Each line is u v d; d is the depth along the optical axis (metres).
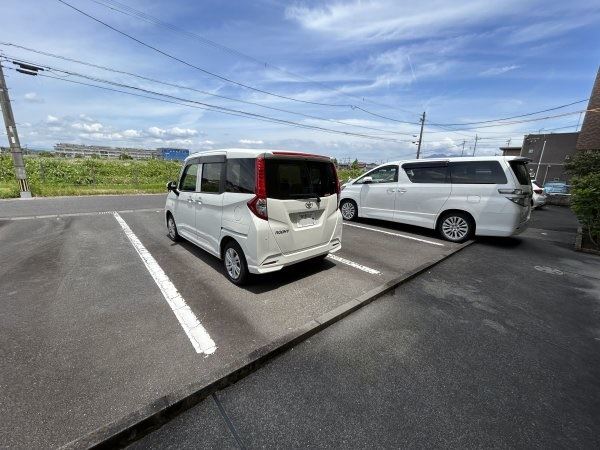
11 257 4.48
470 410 1.82
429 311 3.06
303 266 4.26
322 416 1.75
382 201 6.76
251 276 3.51
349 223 7.28
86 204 10.55
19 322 2.67
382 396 1.92
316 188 3.66
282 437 1.61
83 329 2.58
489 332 2.70
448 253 4.92
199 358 2.22
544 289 3.68
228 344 2.40
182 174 4.75
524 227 5.50
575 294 3.55
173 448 1.54
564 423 1.74
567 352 2.43
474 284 3.79
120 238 5.65
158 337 2.48
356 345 2.46
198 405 1.82
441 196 5.77
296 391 1.95
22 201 11.23
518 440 1.62
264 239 3.14
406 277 3.81
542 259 4.88
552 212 11.53
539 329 2.76
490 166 5.34
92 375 2.02
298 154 3.40
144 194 14.57
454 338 2.59
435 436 1.64
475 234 5.48
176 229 5.21
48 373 2.03
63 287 3.43
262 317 2.83
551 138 27.67
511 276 4.10
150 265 4.18
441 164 5.86
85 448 1.47
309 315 2.89
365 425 1.70
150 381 1.97
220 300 3.16
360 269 4.16
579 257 5.04
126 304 3.04
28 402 1.78
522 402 1.89
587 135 14.98
